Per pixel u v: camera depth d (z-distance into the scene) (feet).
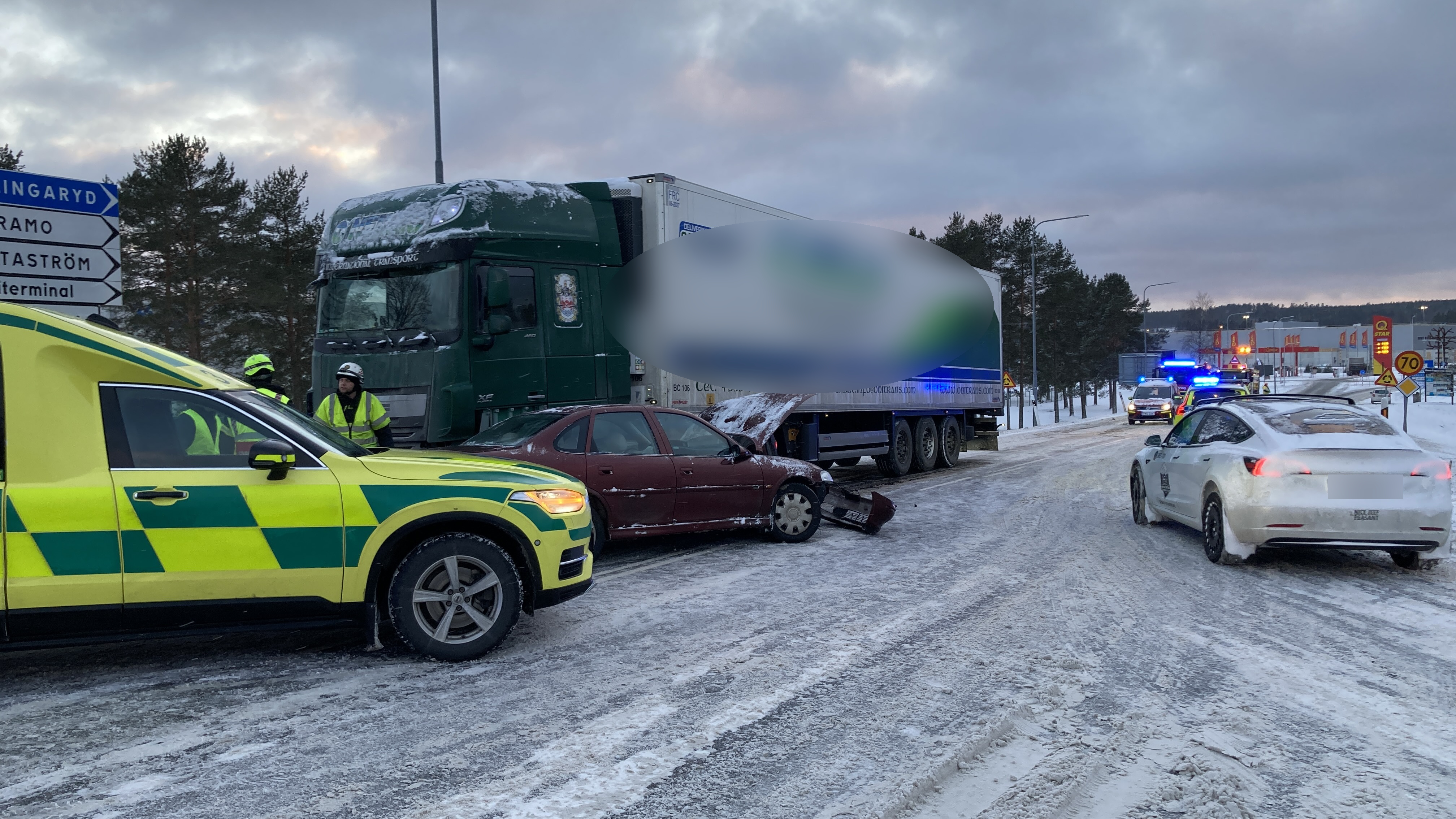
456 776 11.50
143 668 16.22
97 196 27.25
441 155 64.13
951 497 44.88
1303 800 11.17
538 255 31.53
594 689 15.08
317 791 11.02
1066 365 172.96
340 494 15.80
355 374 26.23
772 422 37.96
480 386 29.84
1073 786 11.44
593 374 33.06
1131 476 36.14
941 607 21.26
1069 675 16.02
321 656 16.98
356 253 31.27
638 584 23.89
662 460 27.63
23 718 13.56
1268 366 442.50
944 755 12.29
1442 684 15.67
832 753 12.37
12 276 25.64
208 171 100.01
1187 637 18.62
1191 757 12.40
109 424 14.80
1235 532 25.52
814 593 22.77
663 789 11.16
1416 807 10.98
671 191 35.35
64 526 14.21
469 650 16.65
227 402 15.61
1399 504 24.32
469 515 16.60
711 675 15.87
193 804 10.64
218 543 14.98
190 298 98.84
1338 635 18.90
